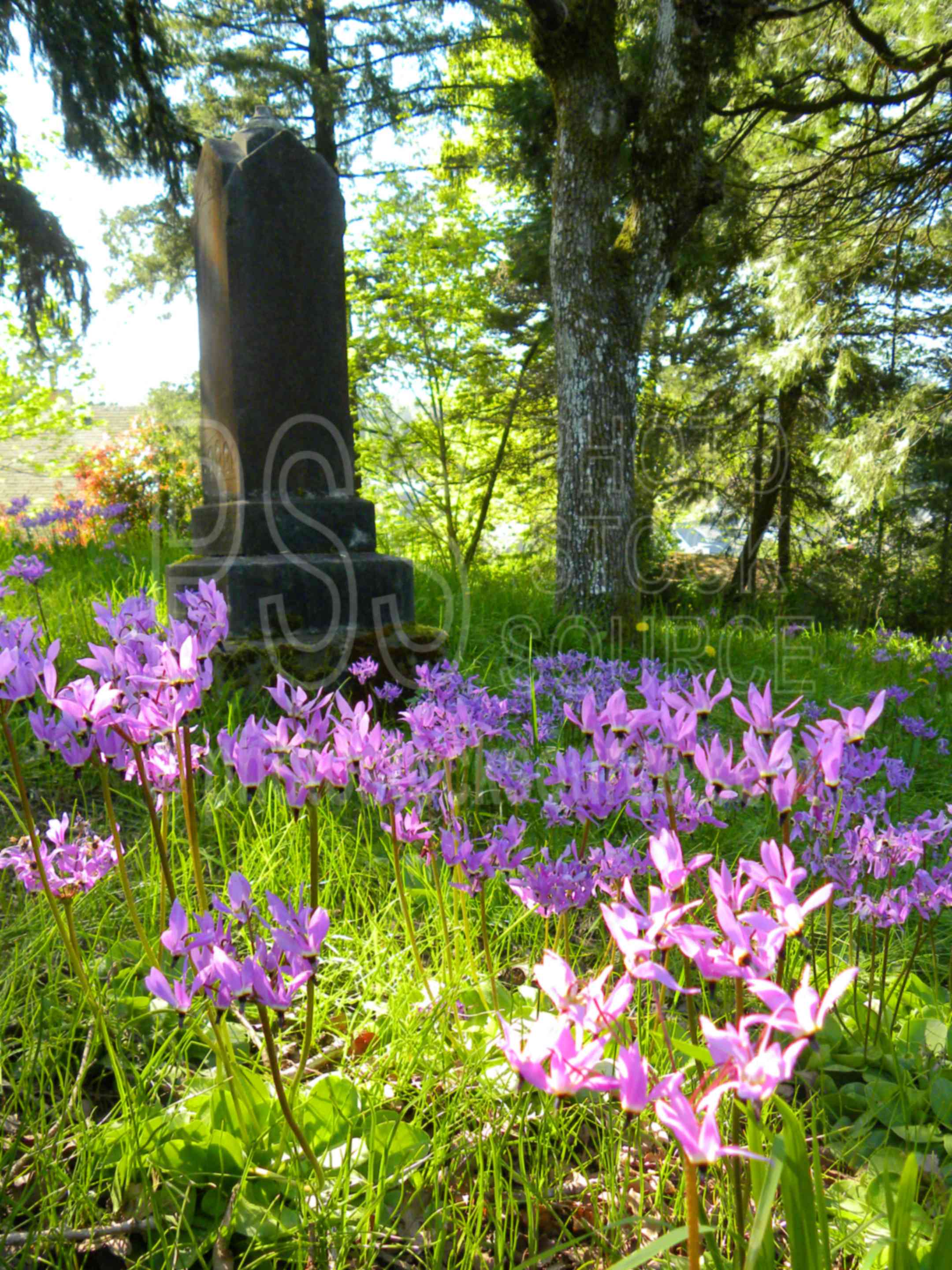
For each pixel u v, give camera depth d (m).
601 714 1.88
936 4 10.02
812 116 11.95
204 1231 1.53
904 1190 1.22
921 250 14.60
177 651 1.77
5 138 10.31
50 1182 1.56
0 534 8.27
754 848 3.31
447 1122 1.71
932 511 18.28
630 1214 1.65
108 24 9.05
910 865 3.27
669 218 7.94
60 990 2.15
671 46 7.65
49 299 10.65
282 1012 2.13
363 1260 1.46
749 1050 0.92
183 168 10.19
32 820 1.74
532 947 2.63
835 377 13.41
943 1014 2.32
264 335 4.70
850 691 6.46
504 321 17.59
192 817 1.83
